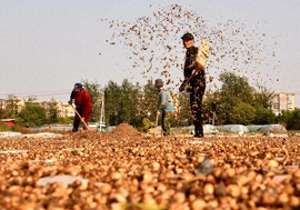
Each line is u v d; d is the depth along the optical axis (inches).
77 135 817.5
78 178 253.1
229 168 258.1
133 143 575.2
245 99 2009.1
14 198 201.9
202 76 598.9
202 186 217.9
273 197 191.8
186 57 596.1
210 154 371.2
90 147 530.3
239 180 219.3
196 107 618.8
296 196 198.8
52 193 219.0
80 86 922.1
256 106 2114.9
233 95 1956.2
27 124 2810.0
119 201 199.2
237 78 1972.2
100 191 216.1
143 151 425.1
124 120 2549.2
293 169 254.7
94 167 297.3
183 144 518.3
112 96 2640.3
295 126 2149.4
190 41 589.3
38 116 2881.4
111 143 597.9
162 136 767.1
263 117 2114.9
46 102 3085.6
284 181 223.3
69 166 297.4
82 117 919.0
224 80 1957.4
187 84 601.6
